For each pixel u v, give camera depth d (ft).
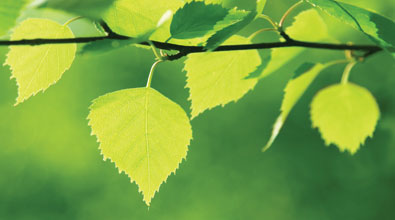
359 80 25.29
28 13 4.40
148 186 5.24
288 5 20.76
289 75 27.32
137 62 30.71
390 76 23.93
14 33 4.52
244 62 5.81
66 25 4.57
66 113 32.19
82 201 33.09
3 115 31.89
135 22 4.32
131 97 5.03
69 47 4.72
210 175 32.40
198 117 31.65
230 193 32.45
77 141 32.53
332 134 8.21
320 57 25.66
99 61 31.12
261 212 32.12
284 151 31.24
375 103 7.81
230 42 5.58
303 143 30.66
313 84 28.12
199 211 32.91
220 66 5.71
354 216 29.60
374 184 28.99
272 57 5.72
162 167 5.25
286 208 31.68
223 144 31.99
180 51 4.44
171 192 32.83
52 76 4.81
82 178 33.06
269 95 29.30
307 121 30.04
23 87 4.82
